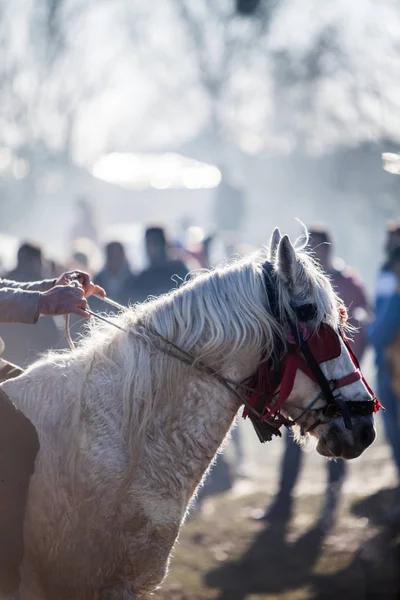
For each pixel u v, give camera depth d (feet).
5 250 77.46
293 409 15.30
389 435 32.27
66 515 14.15
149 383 14.55
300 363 14.85
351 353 15.57
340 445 15.06
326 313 14.96
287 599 24.27
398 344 31.37
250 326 14.82
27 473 13.80
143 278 35.86
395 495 31.94
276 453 42.96
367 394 15.23
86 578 14.21
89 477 14.10
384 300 31.53
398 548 27.04
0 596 13.70
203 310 14.87
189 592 24.50
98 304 34.12
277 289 14.90
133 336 14.88
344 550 27.66
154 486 14.42
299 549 28.19
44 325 28.86
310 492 34.42
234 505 33.17
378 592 24.09
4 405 13.79
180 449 14.65
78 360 15.06
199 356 14.73
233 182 106.73
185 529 30.14
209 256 54.90
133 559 14.24
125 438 14.33
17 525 13.70
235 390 14.98
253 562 27.02
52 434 14.42
